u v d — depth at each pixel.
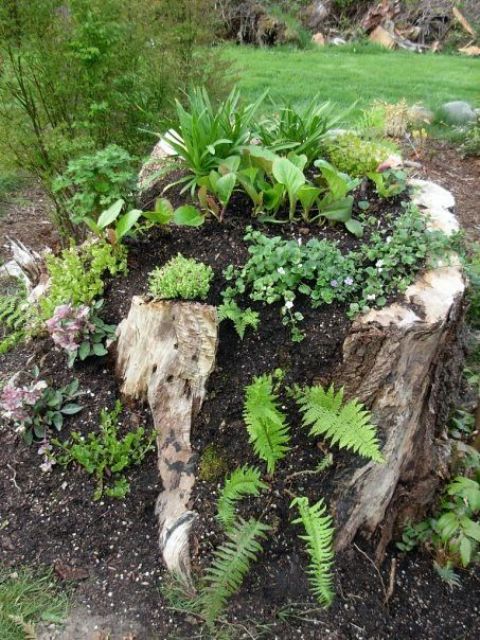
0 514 2.55
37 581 2.36
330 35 13.52
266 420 2.30
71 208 3.56
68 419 2.75
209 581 2.32
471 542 2.56
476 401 3.25
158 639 2.20
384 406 2.43
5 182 5.95
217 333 2.54
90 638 2.20
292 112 3.36
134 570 2.39
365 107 7.66
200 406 2.61
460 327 2.85
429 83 9.35
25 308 3.34
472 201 5.87
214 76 5.15
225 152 3.24
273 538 2.40
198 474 2.54
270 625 2.22
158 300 2.60
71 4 3.61
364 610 2.31
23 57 3.61
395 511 2.61
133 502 2.55
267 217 3.00
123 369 2.78
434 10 13.37
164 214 2.85
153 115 4.36
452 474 2.72
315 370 2.46
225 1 12.09
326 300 2.48
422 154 6.79
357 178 3.12
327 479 2.46
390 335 2.32
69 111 4.04
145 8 4.32
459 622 2.37
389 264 2.58
